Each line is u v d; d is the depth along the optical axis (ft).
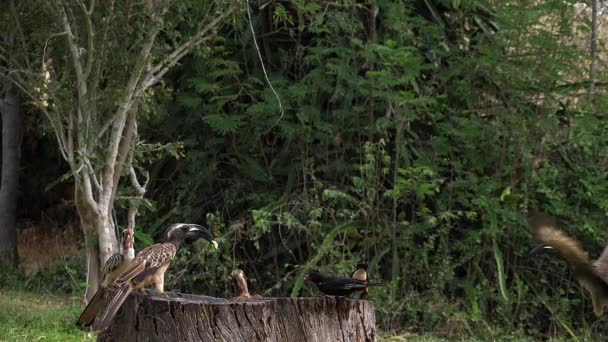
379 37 54.85
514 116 52.31
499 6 51.72
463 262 51.31
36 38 46.26
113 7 44.06
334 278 27.73
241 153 55.42
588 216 52.37
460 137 53.42
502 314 50.65
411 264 51.62
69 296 57.57
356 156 54.39
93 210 44.86
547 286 52.08
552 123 52.26
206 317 25.41
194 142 55.93
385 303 49.96
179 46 46.62
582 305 51.55
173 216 56.85
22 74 48.16
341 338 26.27
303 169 53.16
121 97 44.37
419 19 53.06
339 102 54.49
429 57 54.90
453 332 49.44
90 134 44.47
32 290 59.36
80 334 43.21
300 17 52.65
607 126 52.75
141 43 44.47
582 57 52.90
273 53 57.00
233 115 53.83
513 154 53.06
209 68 54.54
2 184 65.51
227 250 53.16
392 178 53.57
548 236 20.65
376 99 53.52
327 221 53.42
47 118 47.91
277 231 54.90
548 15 51.93
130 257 30.17
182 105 55.67
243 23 55.06
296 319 25.80
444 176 54.54
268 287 55.11
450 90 54.65
